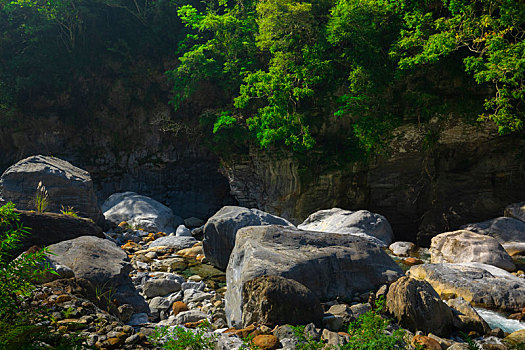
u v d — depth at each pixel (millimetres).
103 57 27266
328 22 18828
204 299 8203
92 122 26844
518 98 15547
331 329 5762
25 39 28312
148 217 17328
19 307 4996
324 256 7465
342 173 19078
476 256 10742
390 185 18703
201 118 23391
